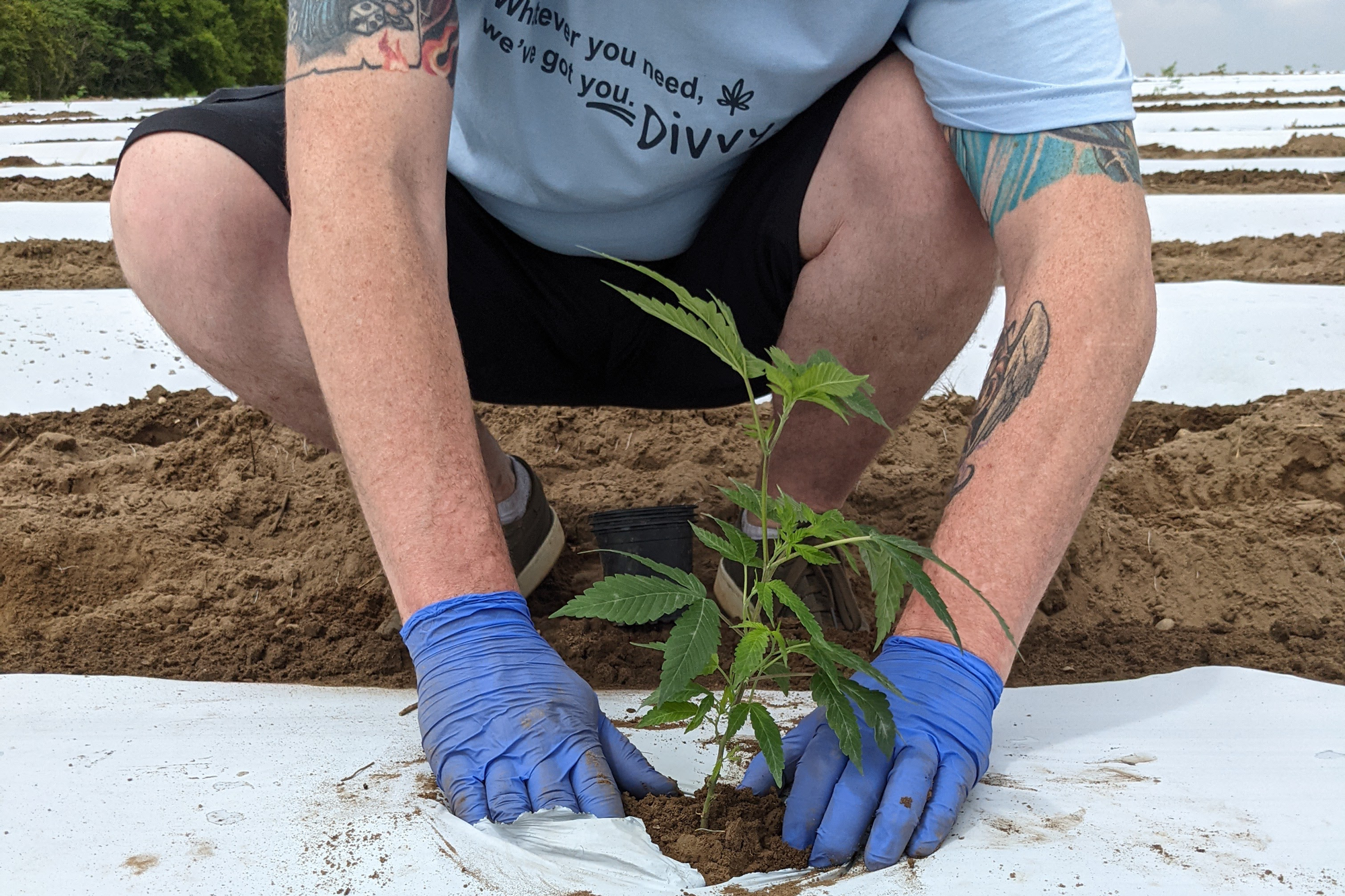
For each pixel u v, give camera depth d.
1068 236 1.49
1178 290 4.32
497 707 1.25
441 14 1.46
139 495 2.65
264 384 2.01
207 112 1.89
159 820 1.22
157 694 1.74
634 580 1.14
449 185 2.06
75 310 4.23
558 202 1.97
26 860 1.13
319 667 1.93
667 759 1.46
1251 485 2.74
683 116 1.83
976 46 1.61
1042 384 1.42
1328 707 1.64
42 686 1.76
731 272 2.07
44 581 2.23
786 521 1.18
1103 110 1.54
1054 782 1.35
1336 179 7.51
